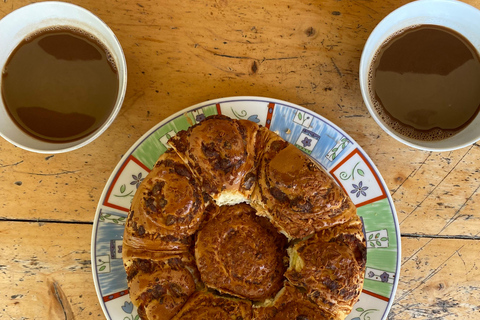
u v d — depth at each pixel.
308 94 0.26
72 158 0.26
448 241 0.26
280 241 0.21
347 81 0.26
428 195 0.26
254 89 0.26
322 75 0.26
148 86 0.26
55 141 0.23
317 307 0.19
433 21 0.24
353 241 0.20
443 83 0.24
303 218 0.19
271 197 0.19
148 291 0.20
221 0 0.26
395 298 0.26
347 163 0.25
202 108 0.24
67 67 0.24
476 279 0.26
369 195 0.25
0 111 0.23
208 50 0.26
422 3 0.23
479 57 0.24
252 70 0.26
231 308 0.19
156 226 0.19
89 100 0.24
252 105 0.24
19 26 0.23
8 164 0.25
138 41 0.26
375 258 0.25
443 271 0.26
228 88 0.26
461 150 0.26
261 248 0.21
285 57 0.26
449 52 0.24
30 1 0.25
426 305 0.26
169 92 0.26
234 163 0.19
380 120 0.23
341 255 0.19
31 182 0.25
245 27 0.26
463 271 0.26
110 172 0.26
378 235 0.25
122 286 0.24
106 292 0.24
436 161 0.26
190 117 0.24
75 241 0.26
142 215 0.19
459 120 0.24
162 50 0.26
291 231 0.20
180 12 0.26
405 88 0.24
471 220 0.26
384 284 0.24
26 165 0.25
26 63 0.23
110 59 0.24
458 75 0.24
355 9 0.26
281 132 0.25
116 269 0.24
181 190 0.19
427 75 0.24
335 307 0.19
